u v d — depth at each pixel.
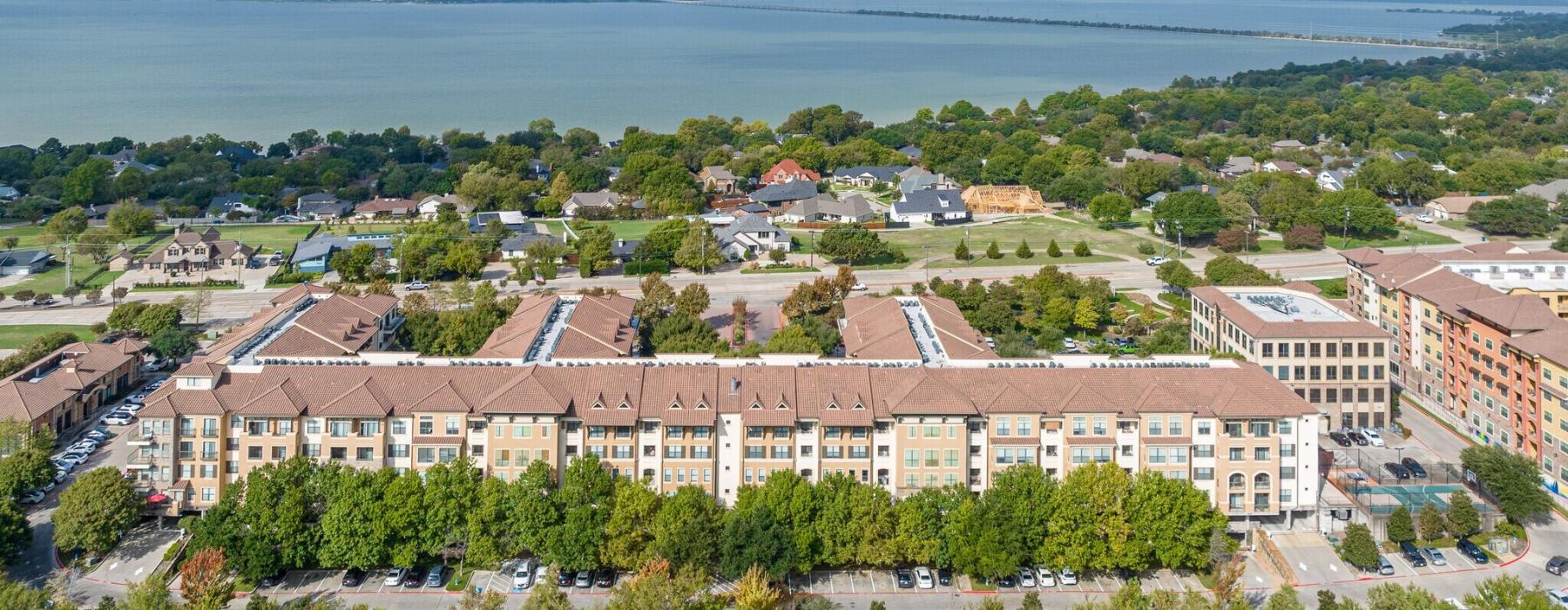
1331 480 165.75
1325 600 125.19
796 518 138.38
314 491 142.75
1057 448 150.25
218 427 149.62
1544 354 164.75
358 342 196.38
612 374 155.38
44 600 123.06
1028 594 126.69
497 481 141.50
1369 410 194.12
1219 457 150.00
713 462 150.12
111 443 183.75
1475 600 122.38
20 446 167.12
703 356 168.62
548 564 139.50
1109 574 143.50
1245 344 197.75
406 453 151.00
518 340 182.25
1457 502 149.38
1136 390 153.25
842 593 138.25
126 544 146.50
